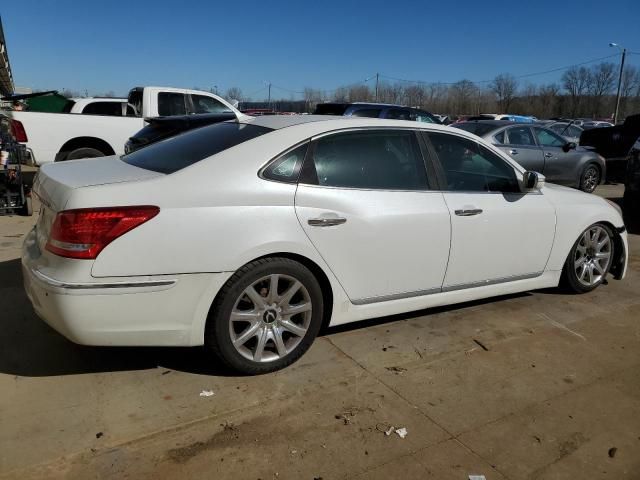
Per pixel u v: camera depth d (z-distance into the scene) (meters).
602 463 2.71
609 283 5.39
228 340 3.16
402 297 3.83
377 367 3.51
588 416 3.09
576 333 4.18
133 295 2.88
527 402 3.20
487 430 2.92
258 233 3.12
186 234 2.95
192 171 3.10
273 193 3.21
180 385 3.20
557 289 5.11
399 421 2.95
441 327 4.17
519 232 4.29
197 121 8.07
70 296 2.77
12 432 2.70
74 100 11.57
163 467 2.52
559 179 11.09
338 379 3.35
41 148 9.49
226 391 3.15
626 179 8.41
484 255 4.13
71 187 2.91
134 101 11.09
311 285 3.37
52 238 2.86
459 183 4.06
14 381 3.15
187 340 3.09
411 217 3.69
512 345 3.93
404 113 12.40
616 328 4.30
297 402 3.08
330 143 3.52
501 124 10.54
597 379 3.51
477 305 4.65
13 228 6.77
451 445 2.78
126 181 3.00
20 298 4.33
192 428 2.81
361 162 3.62
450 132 4.08
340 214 3.41
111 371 3.31
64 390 3.09
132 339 2.96
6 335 3.71
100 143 9.94
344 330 4.02
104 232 2.79
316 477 2.51
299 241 3.26
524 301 4.80
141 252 2.86
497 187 4.27
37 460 2.52
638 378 3.54
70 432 2.73
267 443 2.72
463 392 3.28
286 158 3.33
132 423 2.82
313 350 3.69
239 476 2.49
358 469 2.57
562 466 2.67
